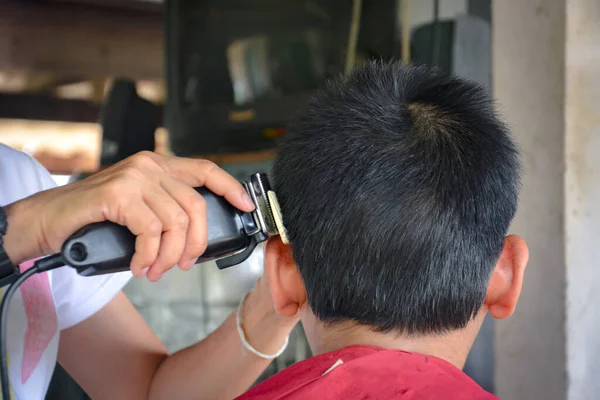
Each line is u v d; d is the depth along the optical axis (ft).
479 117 1.80
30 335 2.30
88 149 10.09
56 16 8.63
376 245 1.69
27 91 9.55
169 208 1.63
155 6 8.94
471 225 1.71
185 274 4.82
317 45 5.57
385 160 1.69
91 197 1.63
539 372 3.73
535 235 3.71
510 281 1.86
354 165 1.71
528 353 3.78
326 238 1.73
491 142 1.77
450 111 1.78
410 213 1.67
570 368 3.61
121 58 8.88
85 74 8.79
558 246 3.62
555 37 3.60
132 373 2.72
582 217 3.65
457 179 1.70
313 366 1.72
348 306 1.75
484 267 1.77
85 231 1.64
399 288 1.70
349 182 1.71
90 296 2.56
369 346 1.73
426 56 4.68
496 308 1.90
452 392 1.59
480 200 1.72
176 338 4.83
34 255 1.73
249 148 5.95
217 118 5.98
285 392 1.66
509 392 3.87
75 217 1.64
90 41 8.76
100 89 9.75
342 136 1.75
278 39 5.71
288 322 2.44
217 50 6.02
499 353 3.92
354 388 1.62
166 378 2.66
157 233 1.62
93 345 2.67
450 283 1.71
